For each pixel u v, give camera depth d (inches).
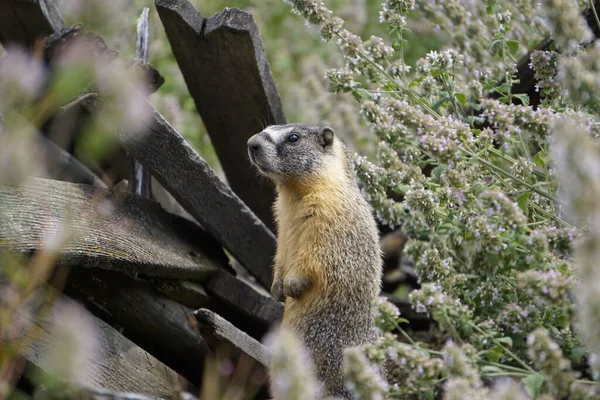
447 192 339.0
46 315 314.0
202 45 433.7
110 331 348.5
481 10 479.5
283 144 405.1
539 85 366.3
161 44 629.9
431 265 346.0
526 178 344.2
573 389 261.3
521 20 475.5
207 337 366.9
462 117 385.4
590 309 238.7
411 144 369.4
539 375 265.3
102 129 257.1
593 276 239.9
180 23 427.2
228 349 366.6
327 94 576.4
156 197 485.7
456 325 304.3
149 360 357.7
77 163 447.2
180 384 363.9
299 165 401.4
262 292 443.8
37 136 397.1
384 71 386.6
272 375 348.5
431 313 297.4
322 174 402.9
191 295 415.8
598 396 261.4
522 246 309.3
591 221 263.9
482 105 343.0
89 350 328.8
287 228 404.8
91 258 339.6
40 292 316.5
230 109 466.3
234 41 424.5
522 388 321.7
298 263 384.5
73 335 255.3
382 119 366.9
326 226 388.2
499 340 293.7
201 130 618.2
